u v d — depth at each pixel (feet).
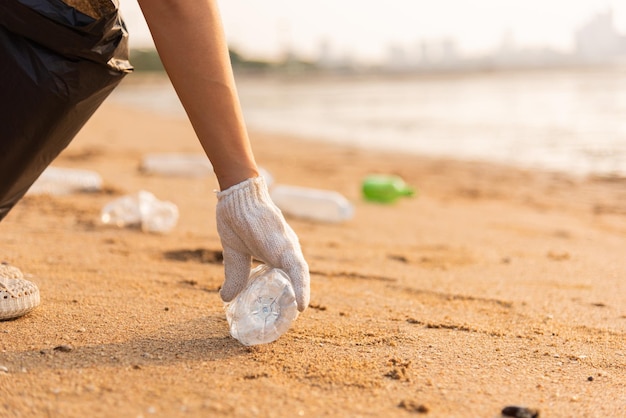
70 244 9.28
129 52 5.20
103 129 36.68
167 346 5.29
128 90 143.95
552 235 12.89
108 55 4.85
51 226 10.49
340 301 7.25
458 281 8.69
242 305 5.33
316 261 9.58
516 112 47.83
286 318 5.27
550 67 199.72
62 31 4.64
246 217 4.97
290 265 5.07
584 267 9.89
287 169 22.76
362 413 4.23
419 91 91.30
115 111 60.34
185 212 12.82
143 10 4.68
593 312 7.34
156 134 35.65
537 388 4.91
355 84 140.26
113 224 10.90
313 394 4.48
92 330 5.59
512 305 7.52
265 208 5.02
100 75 4.96
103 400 4.19
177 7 4.63
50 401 4.14
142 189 15.19
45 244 9.14
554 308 7.45
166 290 7.16
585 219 15.06
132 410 4.07
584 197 18.19
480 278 8.95
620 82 87.04
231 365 4.92
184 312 6.29
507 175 22.21
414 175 22.13
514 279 8.97
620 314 7.29
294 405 4.28
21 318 5.80
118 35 4.91
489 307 7.39
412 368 5.12
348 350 5.46
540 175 22.13
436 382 4.87
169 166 18.20
